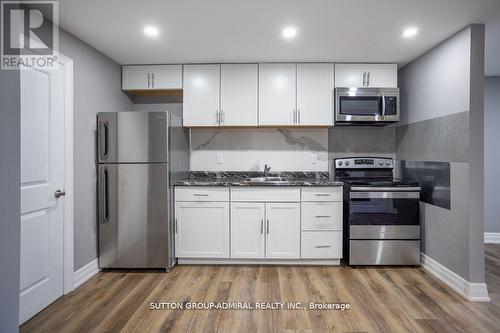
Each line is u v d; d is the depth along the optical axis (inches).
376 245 108.2
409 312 77.8
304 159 132.9
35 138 76.9
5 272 45.0
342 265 111.7
